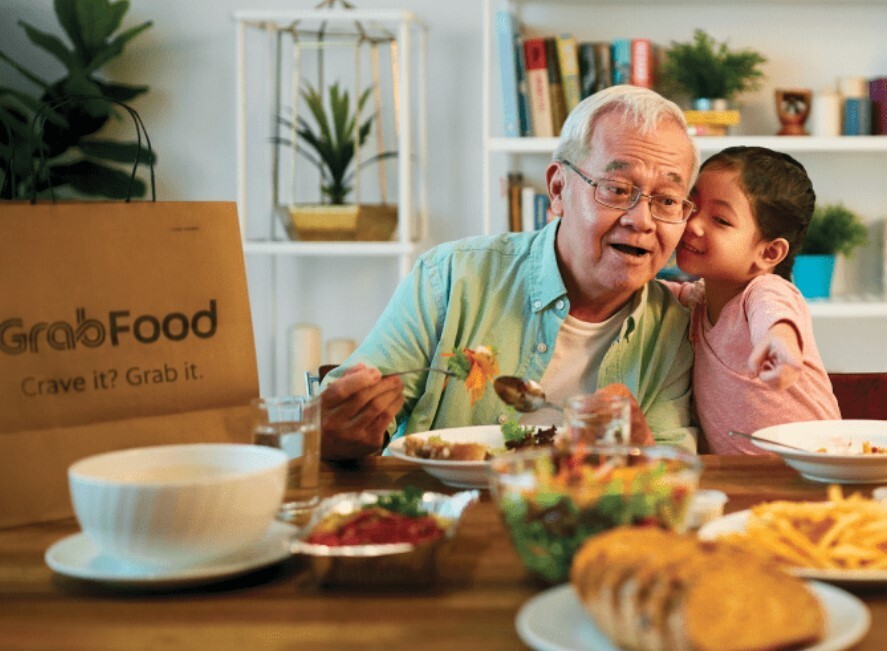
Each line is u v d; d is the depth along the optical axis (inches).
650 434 50.6
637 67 118.4
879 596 31.0
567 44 118.1
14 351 40.9
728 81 118.3
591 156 62.0
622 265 61.9
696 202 65.6
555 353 66.7
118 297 43.3
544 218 122.4
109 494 31.3
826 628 26.2
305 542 33.2
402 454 48.4
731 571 24.7
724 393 63.8
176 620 29.7
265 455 34.9
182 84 132.9
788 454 47.1
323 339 136.2
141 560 32.3
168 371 44.3
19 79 132.7
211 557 32.8
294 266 135.7
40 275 41.6
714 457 52.7
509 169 131.0
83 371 42.3
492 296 67.2
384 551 31.6
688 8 127.2
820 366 64.2
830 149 117.5
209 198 134.0
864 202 128.5
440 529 34.4
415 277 69.4
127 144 130.0
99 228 42.9
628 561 25.5
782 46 127.5
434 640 28.0
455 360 50.9
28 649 27.6
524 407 51.6
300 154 133.3
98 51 126.9
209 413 44.9
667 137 61.0
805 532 33.9
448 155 132.2
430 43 131.1
